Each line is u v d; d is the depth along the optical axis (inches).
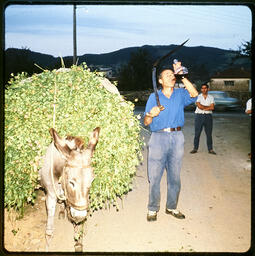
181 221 169.8
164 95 161.5
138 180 236.7
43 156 128.5
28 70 787.4
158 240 150.0
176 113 160.9
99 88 137.6
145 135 423.8
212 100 305.9
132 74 1560.0
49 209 127.6
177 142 162.7
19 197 137.2
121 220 171.3
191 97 163.2
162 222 169.0
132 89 1537.9
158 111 152.3
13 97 132.7
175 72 157.6
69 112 130.0
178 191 170.7
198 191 212.7
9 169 129.2
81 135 127.3
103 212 181.3
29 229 159.5
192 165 275.0
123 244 146.2
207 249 141.9
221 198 200.1
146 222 168.9
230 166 271.1
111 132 130.0
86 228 159.6
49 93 133.0
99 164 131.0
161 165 165.2
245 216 174.7
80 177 106.3
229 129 477.1
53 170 121.4
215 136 417.7
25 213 176.9
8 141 128.4
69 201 110.1
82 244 142.3
